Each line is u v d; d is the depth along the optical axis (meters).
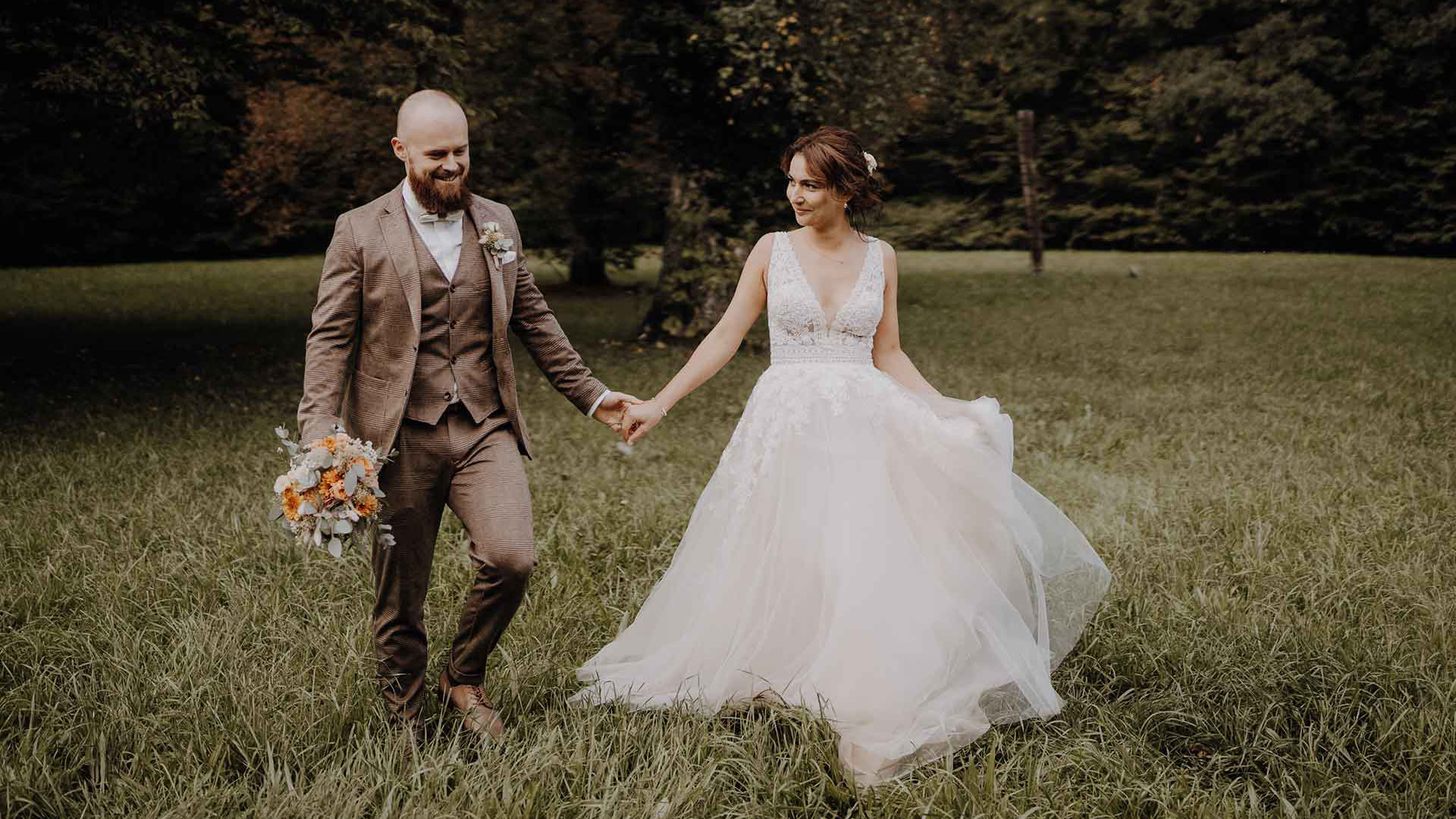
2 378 10.23
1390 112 30.19
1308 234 32.56
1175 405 8.84
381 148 14.88
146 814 2.53
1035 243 26.70
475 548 2.91
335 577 4.25
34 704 3.07
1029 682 3.08
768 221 13.59
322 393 2.80
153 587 4.07
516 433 3.07
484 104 13.17
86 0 8.65
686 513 5.30
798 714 3.00
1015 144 37.22
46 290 21.92
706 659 3.25
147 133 12.62
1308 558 4.56
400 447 2.89
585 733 2.97
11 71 9.62
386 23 10.16
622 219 19.31
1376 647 3.54
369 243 2.84
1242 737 3.05
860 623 2.97
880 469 3.19
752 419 3.33
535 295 3.22
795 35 11.38
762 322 15.67
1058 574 3.43
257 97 14.74
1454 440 7.11
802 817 2.69
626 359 12.05
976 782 2.68
